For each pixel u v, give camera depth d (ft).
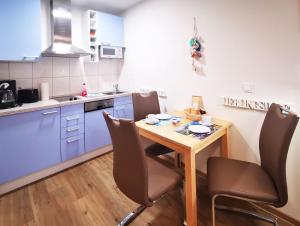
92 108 8.51
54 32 7.95
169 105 8.35
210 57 6.51
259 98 5.48
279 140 3.87
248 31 5.47
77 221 5.28
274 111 4.56
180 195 6.10
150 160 5.41
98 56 9.56
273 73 5.12
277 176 3.81
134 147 3.75
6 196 6.31
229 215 5.40
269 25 5.04
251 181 4.33
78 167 8.18
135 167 3.93
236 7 5.64
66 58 9.34
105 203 5.97
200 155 7.26
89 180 7.22
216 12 6.13
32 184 6.97
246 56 5.59
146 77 9.32
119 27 9.97
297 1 4.53
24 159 6.67
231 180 4.37
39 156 7.04
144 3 8.77
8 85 6.98
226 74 6.15
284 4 4.73
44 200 6.12
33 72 8.32
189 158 4.52
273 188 4.09
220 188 4.12
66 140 7.77
